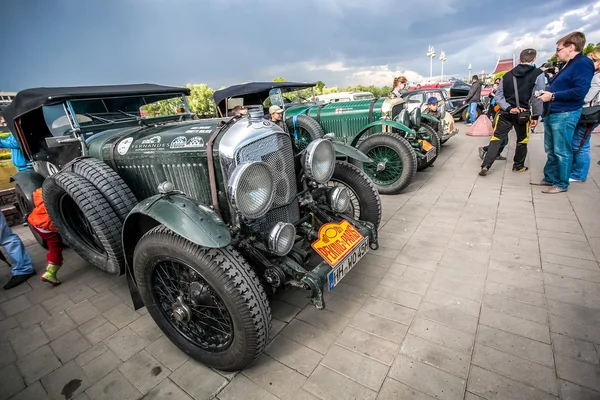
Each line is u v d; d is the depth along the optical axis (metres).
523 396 1.64
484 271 2.70
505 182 4.85
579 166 4.43
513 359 1.85
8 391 1.98
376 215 3.04
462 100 13.72
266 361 2.02
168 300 2.21
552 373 1.75
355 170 3.05
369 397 1.72
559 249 2.90
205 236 1.70
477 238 3.25
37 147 3.77
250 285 1.75
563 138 3.95
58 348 2.31
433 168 6.08
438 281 2.63
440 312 2.28
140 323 2.52
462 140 8.71
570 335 1.97
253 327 1.74
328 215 2.64
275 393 1.80
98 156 2.96
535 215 3.62
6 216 4.85
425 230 3.54
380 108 5.53
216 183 2.15
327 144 2.45
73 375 2.06
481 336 2.04
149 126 3.22
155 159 2.46
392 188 4.70
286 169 2.25
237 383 1.89
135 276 2.11
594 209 3.61
